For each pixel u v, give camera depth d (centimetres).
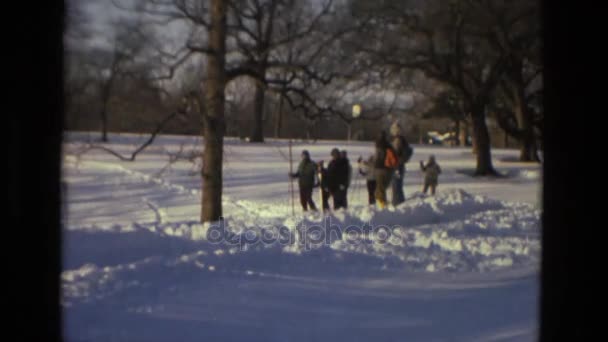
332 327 572
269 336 547
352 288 703
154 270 743
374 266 811
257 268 784
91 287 670
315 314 609
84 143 2023
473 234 1104
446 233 1047
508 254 890
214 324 572
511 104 3019
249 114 1755
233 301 641
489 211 1420
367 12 1706
